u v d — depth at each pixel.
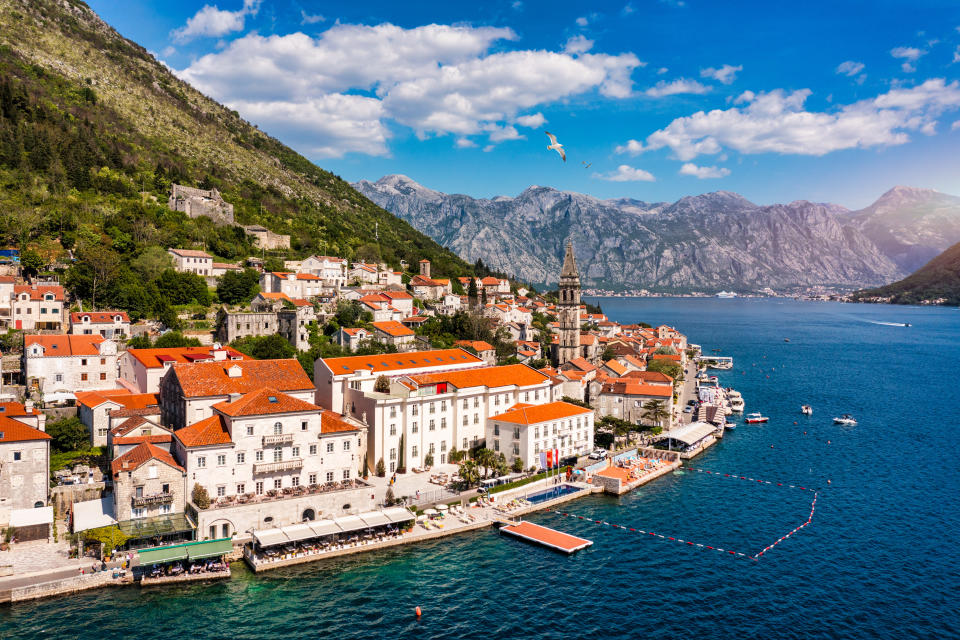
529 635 73.81
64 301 162.88
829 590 85.50
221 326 176.00
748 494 123.69
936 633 75.38
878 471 138.75
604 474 131.00
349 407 126.44
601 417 161.00
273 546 91.06
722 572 90.44
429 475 122.69
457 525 102.81
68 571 80.44
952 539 102.56
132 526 85.94
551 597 82.69
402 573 88.06
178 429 106.94
